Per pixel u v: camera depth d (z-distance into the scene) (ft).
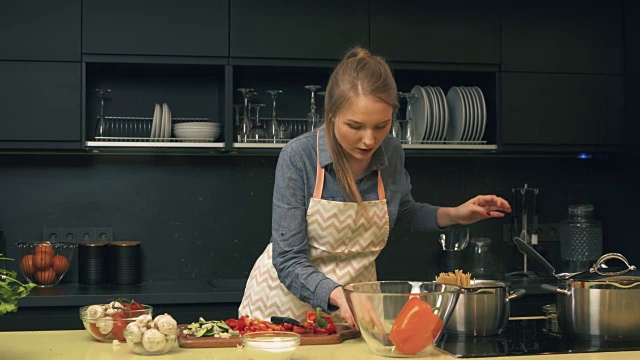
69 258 10.95
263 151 11.07
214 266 11.83
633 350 5.50
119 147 10.60
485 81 11.94
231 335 5.66
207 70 11.48
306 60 10.95
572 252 12.22
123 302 6.50
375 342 5.16
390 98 5.77
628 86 11.62
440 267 12.26
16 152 11.09
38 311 9.84
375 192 6.68
